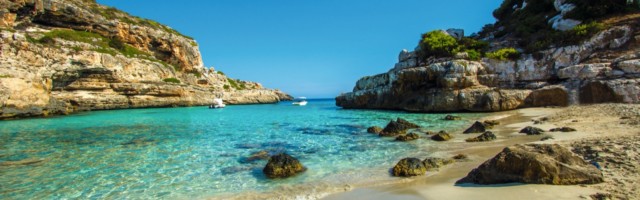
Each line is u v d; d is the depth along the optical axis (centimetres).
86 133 2089
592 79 2584
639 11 3131
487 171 780
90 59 4522
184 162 1221
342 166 1105
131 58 5325
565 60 2931
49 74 3912
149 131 2175
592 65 2638
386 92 3866
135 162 1230
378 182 893
